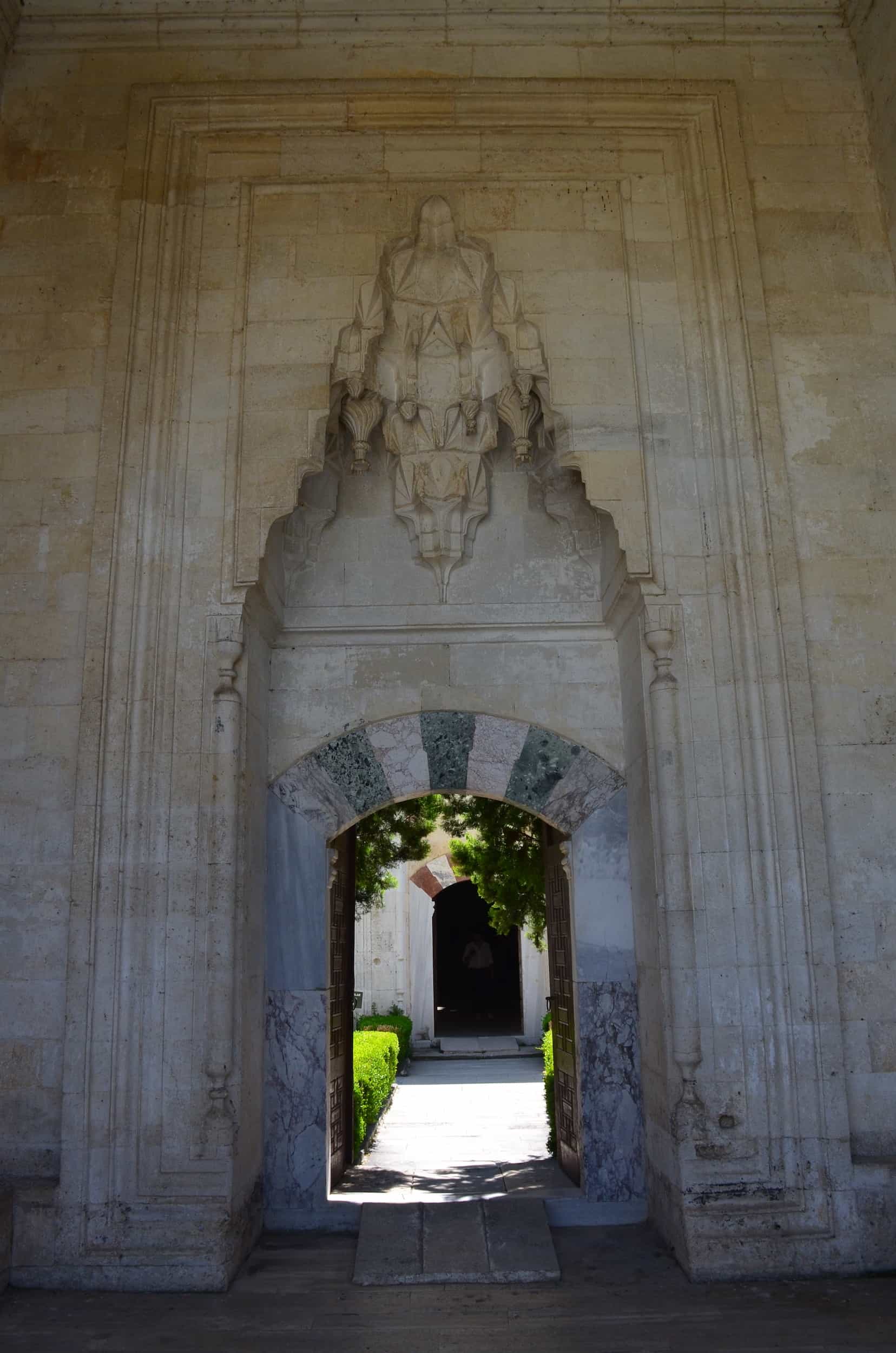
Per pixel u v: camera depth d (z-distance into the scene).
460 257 5.66
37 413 5.36
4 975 4.75
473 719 5.81
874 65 5.81
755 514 5.16
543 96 5.82
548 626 5.88
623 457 5.27
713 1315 3.95
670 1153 4.68
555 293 5.51
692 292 5.57
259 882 5.33
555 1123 6.57
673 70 5.99
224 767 4.88
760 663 4.97
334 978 5.94
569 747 5.75
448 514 5.93
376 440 6.15
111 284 5.55
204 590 5.09
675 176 5.76
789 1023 4.61
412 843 10.08
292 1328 3.89
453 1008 21.78
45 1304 4.13
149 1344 3.73
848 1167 4.45
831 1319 3.89
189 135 5.77
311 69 5.93
